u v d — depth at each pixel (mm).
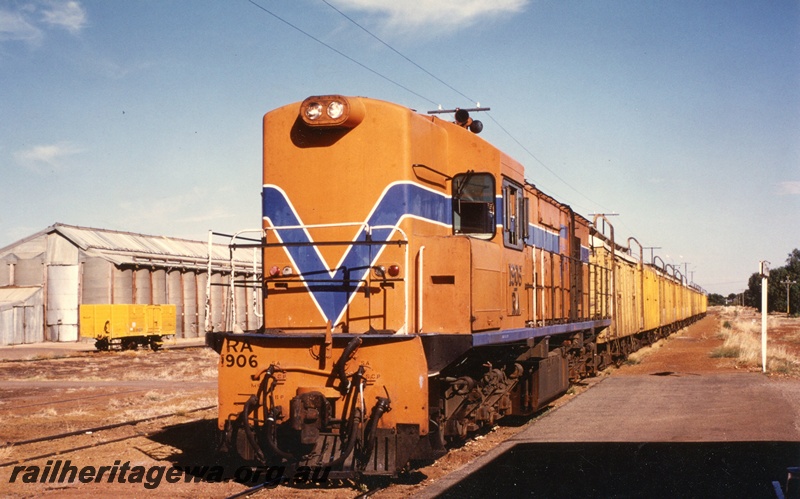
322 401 8281
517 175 12977
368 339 8453
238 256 61094
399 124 9367
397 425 8312
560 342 16094
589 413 14492
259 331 9398
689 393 17312
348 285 9289
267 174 9797
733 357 27641
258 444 8742
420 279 9016
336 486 8727
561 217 17234
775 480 8797
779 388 17922
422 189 9719
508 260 11727
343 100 9234
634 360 27609
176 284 52062
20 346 44906
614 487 8555
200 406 16531
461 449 10984
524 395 13508
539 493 8289
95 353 38656
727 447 10734
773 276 115000
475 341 9125
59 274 48000
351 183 9406
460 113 11891
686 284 64250
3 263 49062
